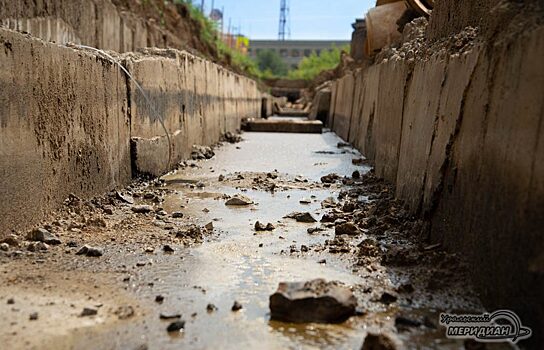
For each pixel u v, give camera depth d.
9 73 3.55
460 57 3.70
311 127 15.45
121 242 3.92
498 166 2.84
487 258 2.87
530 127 2.51
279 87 42.94
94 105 4.94
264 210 5.14
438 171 3.84
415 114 4.94
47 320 2.58
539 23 2.73
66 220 4.24
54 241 3.74
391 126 6.36
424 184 4.20
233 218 4.79
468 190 3.26
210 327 2.58
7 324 2.52
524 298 2.42
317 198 5.76
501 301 2.65
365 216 4.77
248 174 7.24
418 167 4.50
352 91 12.20
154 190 5.96
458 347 2.43
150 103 6.55
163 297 2.91
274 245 3.96
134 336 2.46
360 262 3.54
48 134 4.12
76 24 9.01
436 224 3.82
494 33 3.15
